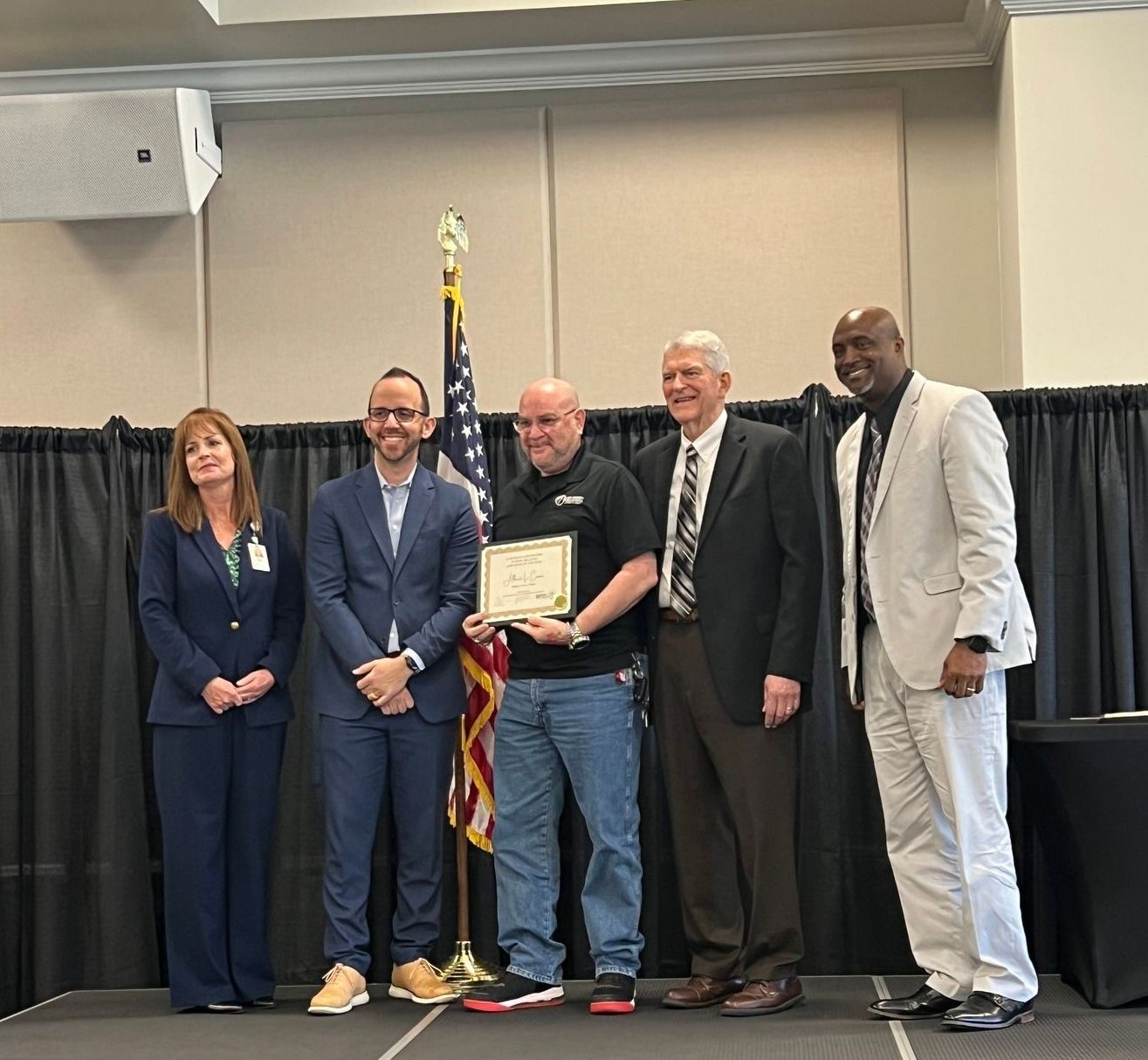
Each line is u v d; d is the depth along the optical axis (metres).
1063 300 4.70
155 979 4.62
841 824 4.49
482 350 5.16
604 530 3.86
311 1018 3.79
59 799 4.69
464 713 4.14
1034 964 4.33
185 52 5.08
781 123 5.13
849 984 4.19
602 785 3.78
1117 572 4.43
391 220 5.21
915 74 5.15
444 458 4.48
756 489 3.77
